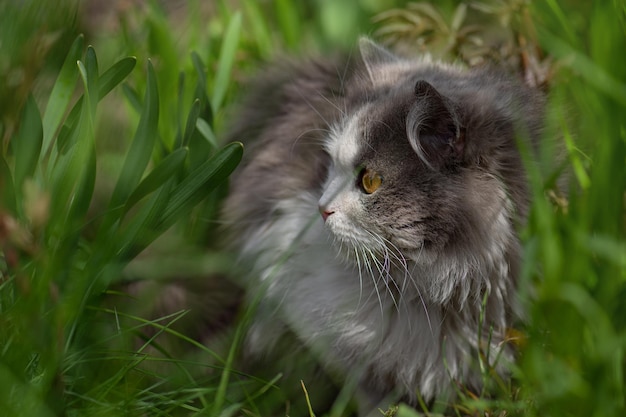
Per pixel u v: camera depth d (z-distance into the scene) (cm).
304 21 215
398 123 163
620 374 155
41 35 166
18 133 162
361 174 164
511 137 163
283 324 169
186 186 159
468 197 161
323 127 173
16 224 149
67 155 157
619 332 159
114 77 161
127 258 159
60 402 151
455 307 165
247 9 203
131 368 157
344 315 167
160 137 179
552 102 171
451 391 165
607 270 160
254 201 174
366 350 167
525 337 162
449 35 188
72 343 157
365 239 163
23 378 151
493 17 196
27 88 161
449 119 161
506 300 165
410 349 166
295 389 170
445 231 162
